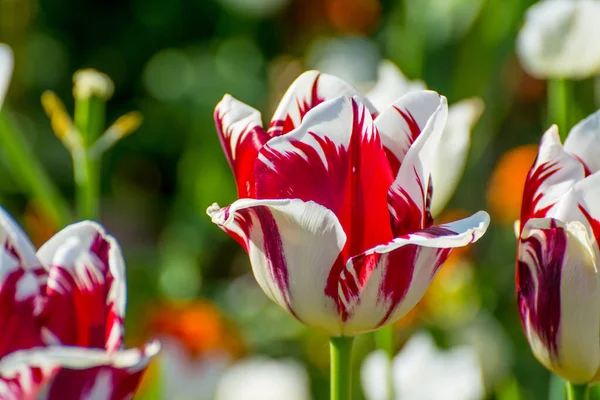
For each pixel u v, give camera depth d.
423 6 1.50
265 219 0.66
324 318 0.67
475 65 1.52
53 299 0.62
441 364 0.92
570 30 0.90
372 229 0.66
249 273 2.07
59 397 0.60
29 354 0.59
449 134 0.81
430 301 1.44
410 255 0.66
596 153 0.69
